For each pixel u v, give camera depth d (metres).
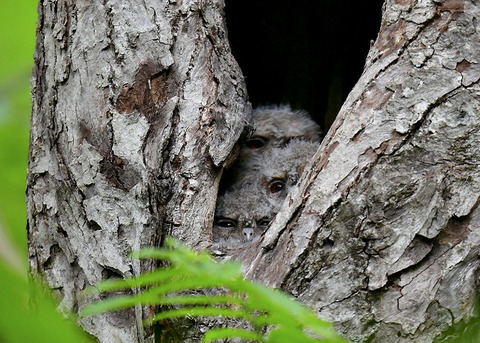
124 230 4.91
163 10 5.38
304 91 8.30
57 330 1.72
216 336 3.34
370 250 4.50
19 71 5.59
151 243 4.86
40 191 5.29
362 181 4.58
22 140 5.27
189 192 5.12
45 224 5.24
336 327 4.46
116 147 5.05
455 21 4.80
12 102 5.38
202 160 5.20
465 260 4.49
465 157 4.61
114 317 4.79
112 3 5.36
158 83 5.25
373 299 4.47
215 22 5.57
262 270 4.65
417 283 4.46
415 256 4.47
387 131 4.66
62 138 5.30
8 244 5.01
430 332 4.47
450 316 4.48
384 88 4.77
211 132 5.27
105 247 4.89
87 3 5.43
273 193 7.00
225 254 4.98
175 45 5.36
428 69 4.74
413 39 4.83
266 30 8.04
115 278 4.87
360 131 4.70
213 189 5.24
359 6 7.66
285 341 3.04
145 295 2.82
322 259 4.55
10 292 1.68
